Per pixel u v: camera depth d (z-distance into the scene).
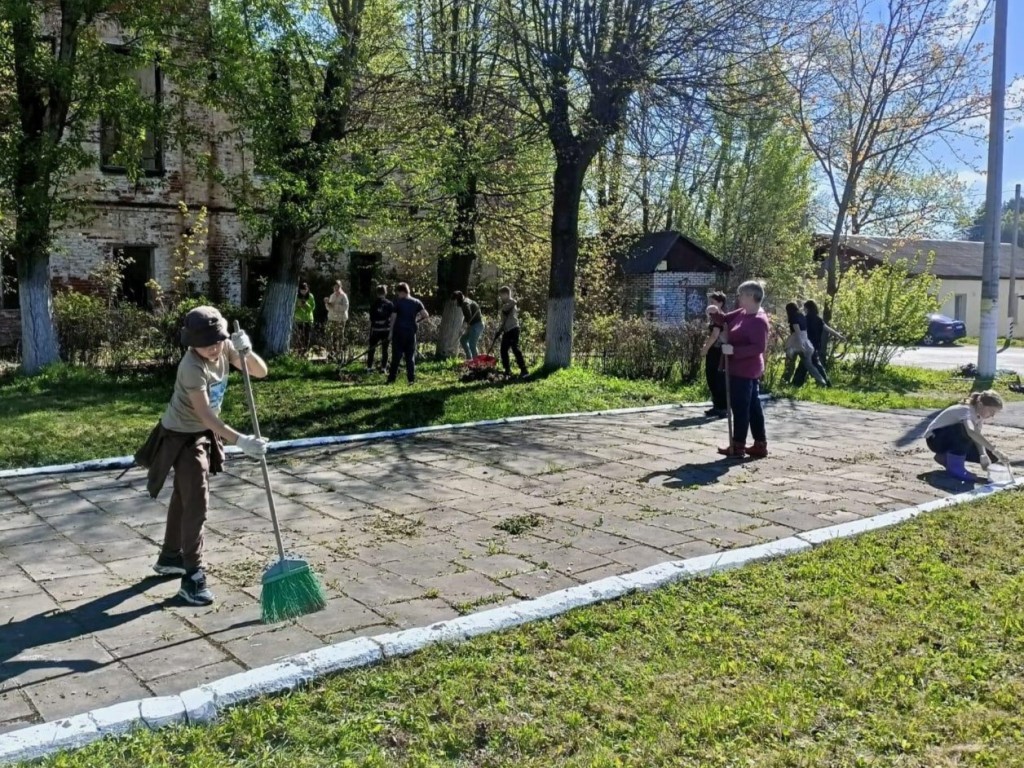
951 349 30.44
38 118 13.34
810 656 3.80
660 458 8.46
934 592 4.57
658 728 3.20
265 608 4.07
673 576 4.76
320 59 14.70
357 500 6.74
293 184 14.49
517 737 3.14
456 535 5.72
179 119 15.02
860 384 16.41
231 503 6.64
